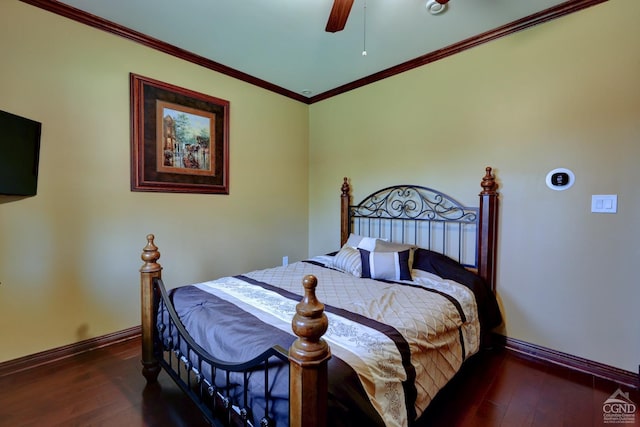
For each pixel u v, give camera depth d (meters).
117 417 1.58
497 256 2.37
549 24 2.10
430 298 1.88
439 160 2.68
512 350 2.32
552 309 2.15
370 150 3.22
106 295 2.36
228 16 2.17
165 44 2.55
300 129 3.80
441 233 2.69
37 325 2.06
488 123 2.39
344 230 3.40
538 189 2.18
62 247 2.14
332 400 0.98
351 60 2.81
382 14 2.11
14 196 1.94
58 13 2.07
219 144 3.01
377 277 2.32
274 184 3.54
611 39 1.89
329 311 1.61
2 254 1.92
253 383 1.15
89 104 2.23
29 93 1.97
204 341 1.46
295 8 2.08
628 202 1.86
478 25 2.25
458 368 1.77
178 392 1.78
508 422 1.57
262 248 3.44
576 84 2.01
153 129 2.56
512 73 2.27
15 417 1.57
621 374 1.91
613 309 1.93
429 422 1.56
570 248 2.07
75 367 2.05
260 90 3.35
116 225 2.39
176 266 2.75
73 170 2.17
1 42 1.88
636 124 1.83
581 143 2.01
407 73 2.88
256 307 1.64
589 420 1.59
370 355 1.21
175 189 2.71
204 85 2.87
